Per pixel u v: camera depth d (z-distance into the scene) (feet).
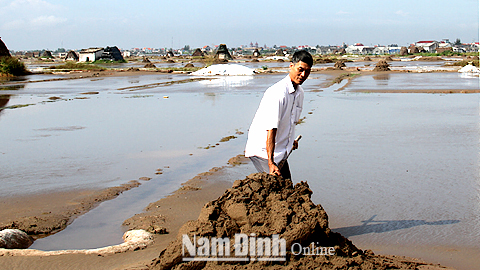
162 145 34.60
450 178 24.27
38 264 13.67
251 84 102.42
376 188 22.52
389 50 655.35
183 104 63.00
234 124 44.68
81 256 14.40
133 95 78.07
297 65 13.41
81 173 26.58
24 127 44.21
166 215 18.92
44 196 22.17
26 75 153.58
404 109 54.49
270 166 13.53
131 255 14.48
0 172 26.94
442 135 37.09
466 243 15.62
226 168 26.96
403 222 17.84
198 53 447.01
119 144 35.19
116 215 19.36
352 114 50.24
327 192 21.91
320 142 34.47
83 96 77.05
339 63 177.27
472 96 70.33
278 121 13.61
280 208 12.09
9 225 17.80
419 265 13.26
